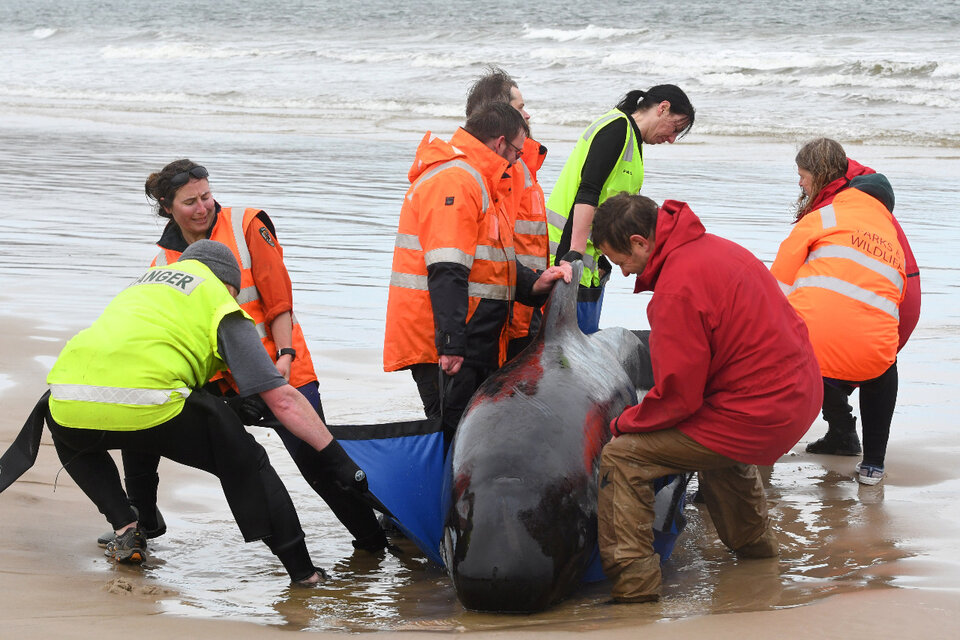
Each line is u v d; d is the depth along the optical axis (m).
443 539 8.26
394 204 28.36
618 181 11.58
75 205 27.91
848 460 12.09
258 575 8.72
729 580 8.45
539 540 7.62
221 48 82.88
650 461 8.04
